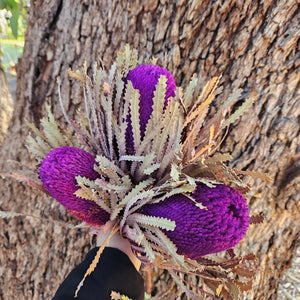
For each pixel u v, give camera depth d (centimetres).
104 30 51
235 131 48
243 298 54
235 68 47
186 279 52
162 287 53
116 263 33
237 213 29
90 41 52
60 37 54
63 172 30
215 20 46
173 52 48
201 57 48
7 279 60
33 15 56
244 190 35
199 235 28
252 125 48
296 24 44
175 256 28
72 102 54
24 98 58
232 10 45
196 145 35
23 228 59
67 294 31
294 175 49
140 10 48
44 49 55
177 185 31
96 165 32
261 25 45
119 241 35
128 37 50
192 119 34
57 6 53
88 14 51
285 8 44
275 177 50
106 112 34
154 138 32
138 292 34
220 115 35
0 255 60
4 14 75
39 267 58
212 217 28
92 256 34
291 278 80
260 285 55
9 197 60
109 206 32
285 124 47
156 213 30
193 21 46
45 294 58
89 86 36
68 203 31
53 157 31
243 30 46
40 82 56
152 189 31
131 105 31
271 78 46
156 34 48
